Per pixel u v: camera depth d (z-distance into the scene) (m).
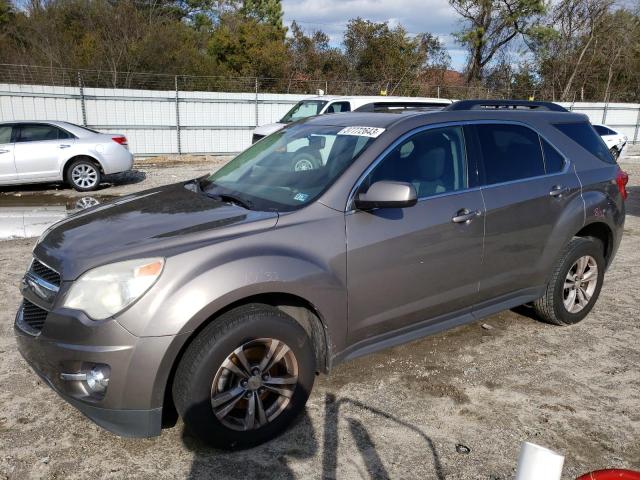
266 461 2.86
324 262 3.05
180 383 2.73
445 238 3.54
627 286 5.81
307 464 2.84
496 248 3.85
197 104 20.20
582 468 2.85
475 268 3.77
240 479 2.72
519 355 4.11
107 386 2.62
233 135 21.02
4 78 21.95
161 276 2.65
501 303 4.09
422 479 2.75
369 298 3.27
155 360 2.61
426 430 3.15
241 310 2.83
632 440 3.10
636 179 15.16
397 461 2.88
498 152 3.98
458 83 37.34
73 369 2.66
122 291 2.62
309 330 3.28
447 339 4.37
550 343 4.33
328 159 3.49
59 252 2.91
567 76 37.38
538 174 4.18
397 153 3.47
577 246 4.41
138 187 12.67
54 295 2.77
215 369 2.73
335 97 13.46
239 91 25.33
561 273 4.36
